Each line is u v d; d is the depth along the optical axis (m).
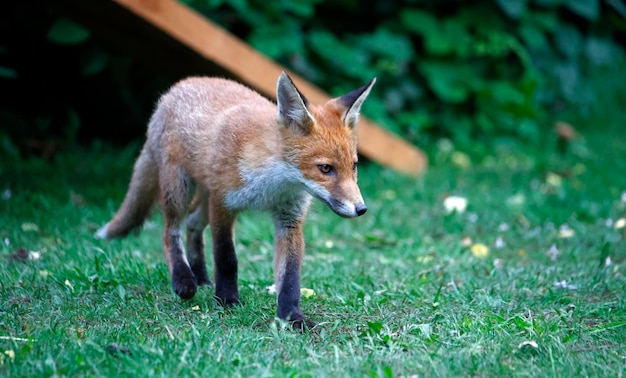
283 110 6.04
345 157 6.05
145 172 7.62
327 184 5.99
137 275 7.02
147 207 7.85
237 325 5.95
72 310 6.07
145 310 6.16
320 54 13.15
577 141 14.42
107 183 10.86
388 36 13.62
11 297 6.34
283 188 6.23
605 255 7.66
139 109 13.65
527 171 12.55
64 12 10.96
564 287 6.92
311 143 6.01
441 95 13.71
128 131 13.69
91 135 13.57
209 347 5.27
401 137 13.71
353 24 14.45
